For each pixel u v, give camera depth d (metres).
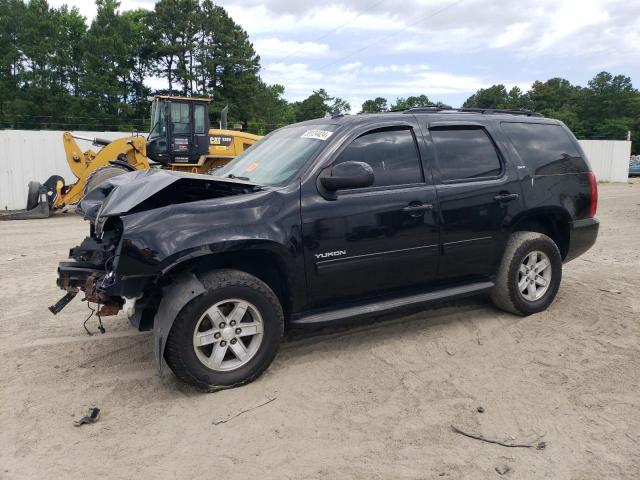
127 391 3.95
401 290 4.68
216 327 3.81
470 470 2.99
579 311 5.43
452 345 4.65
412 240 4.53
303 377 4.10
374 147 4.51
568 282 6.57
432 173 4.70
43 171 17.19
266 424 3.48
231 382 3.88
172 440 3.32
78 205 4.82
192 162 15.27
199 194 4.20
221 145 15.66
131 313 3.72
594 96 90.50
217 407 3.69
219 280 3.78
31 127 53.03
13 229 12.07
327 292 4.26
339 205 4.21
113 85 58.78
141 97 62.56
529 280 5.29
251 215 3.90
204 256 3.86
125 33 61.69
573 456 3.10
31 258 8.70
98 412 3.61
